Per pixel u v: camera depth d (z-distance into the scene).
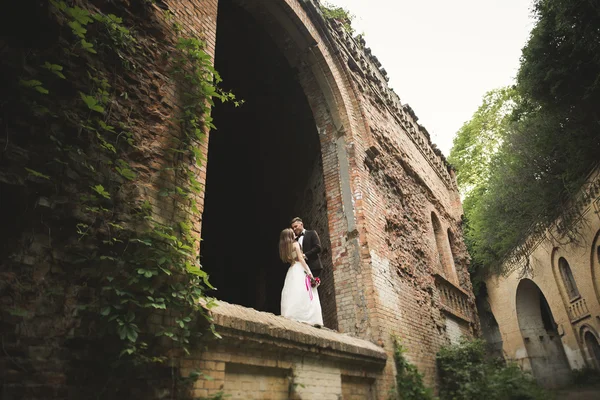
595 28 9.87
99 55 3.82
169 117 4.38
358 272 7.57
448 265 12.98
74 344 2.83
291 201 11.24
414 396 6.76
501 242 20.48
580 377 19.17
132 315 3.04
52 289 2.85
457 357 8.95
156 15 4.66
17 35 3.16
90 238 3.19
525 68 12.89
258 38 9.68
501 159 18.28
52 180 3.07
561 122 13.27
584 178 13.74
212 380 3.61
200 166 4.52
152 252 3.46
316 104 9.69
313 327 5.52
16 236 2.79
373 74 11.66
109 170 3.54
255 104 11.19
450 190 16.81
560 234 17.47
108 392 2.85
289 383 4.54
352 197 8.30
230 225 13.67
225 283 13.48
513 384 8.32
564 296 20.83
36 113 3.08
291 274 6.02
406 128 13.20
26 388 2.50
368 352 6.18
